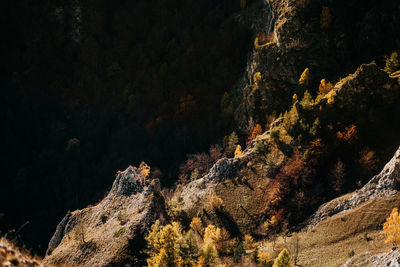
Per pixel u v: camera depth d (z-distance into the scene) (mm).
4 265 22734
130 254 78062
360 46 137125
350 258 66562
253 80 160750
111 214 99250
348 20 140000
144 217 85250
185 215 106688
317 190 97625
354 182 95375
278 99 148875
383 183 83812
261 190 106375
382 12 132875
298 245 83188
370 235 75938
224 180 114125
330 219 86938
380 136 100625
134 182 105562
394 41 129875
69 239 99750
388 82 104250
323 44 140500
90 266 79062
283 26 145000
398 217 64312
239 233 98312
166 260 57844
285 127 117875
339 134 103938
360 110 106188
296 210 96438
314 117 111375
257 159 115562
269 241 91125
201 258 60531
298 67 143750
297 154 108188
